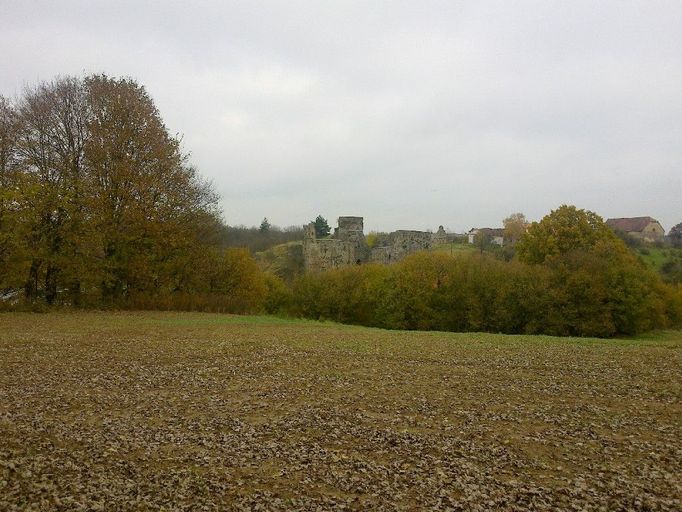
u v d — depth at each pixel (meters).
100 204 40.75
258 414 15.03
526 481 10.62
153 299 45.06
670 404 16.47
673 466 11.45
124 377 18.94
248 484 10.39
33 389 16.80
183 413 14.95
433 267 56.69
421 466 11.31
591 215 61.03
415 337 32.53
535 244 61.59
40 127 41.31
